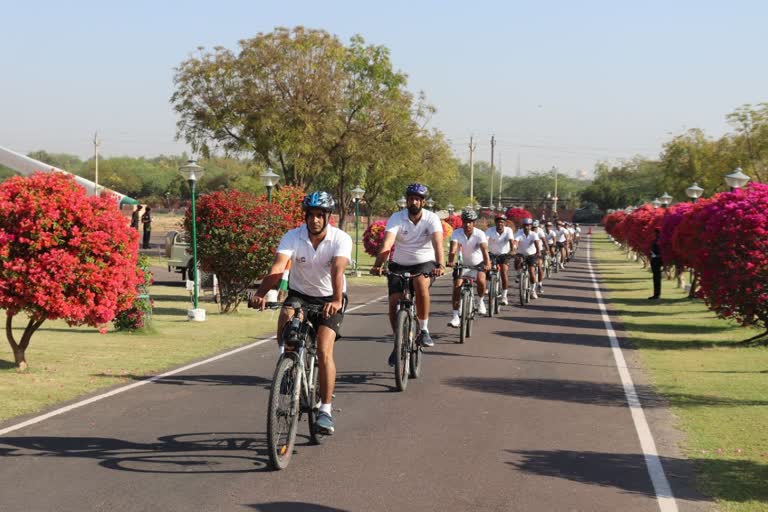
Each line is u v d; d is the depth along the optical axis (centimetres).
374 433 761
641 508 568
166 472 622
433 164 6197
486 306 1911
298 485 597
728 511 564
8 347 1313
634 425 825
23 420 788
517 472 646
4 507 539
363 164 4594
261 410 845
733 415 884
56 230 1005
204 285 2406
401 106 4681
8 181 1008
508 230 1900
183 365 1155
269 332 1609
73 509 538
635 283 3256
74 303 1019
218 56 4241
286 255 680
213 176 12431
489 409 883
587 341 1527
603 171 15150
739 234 1409
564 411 887
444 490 595
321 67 4212
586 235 10431
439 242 1027
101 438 721
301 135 4162
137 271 1105
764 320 1460
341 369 1116
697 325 1842
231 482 600
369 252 3422
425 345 1048
